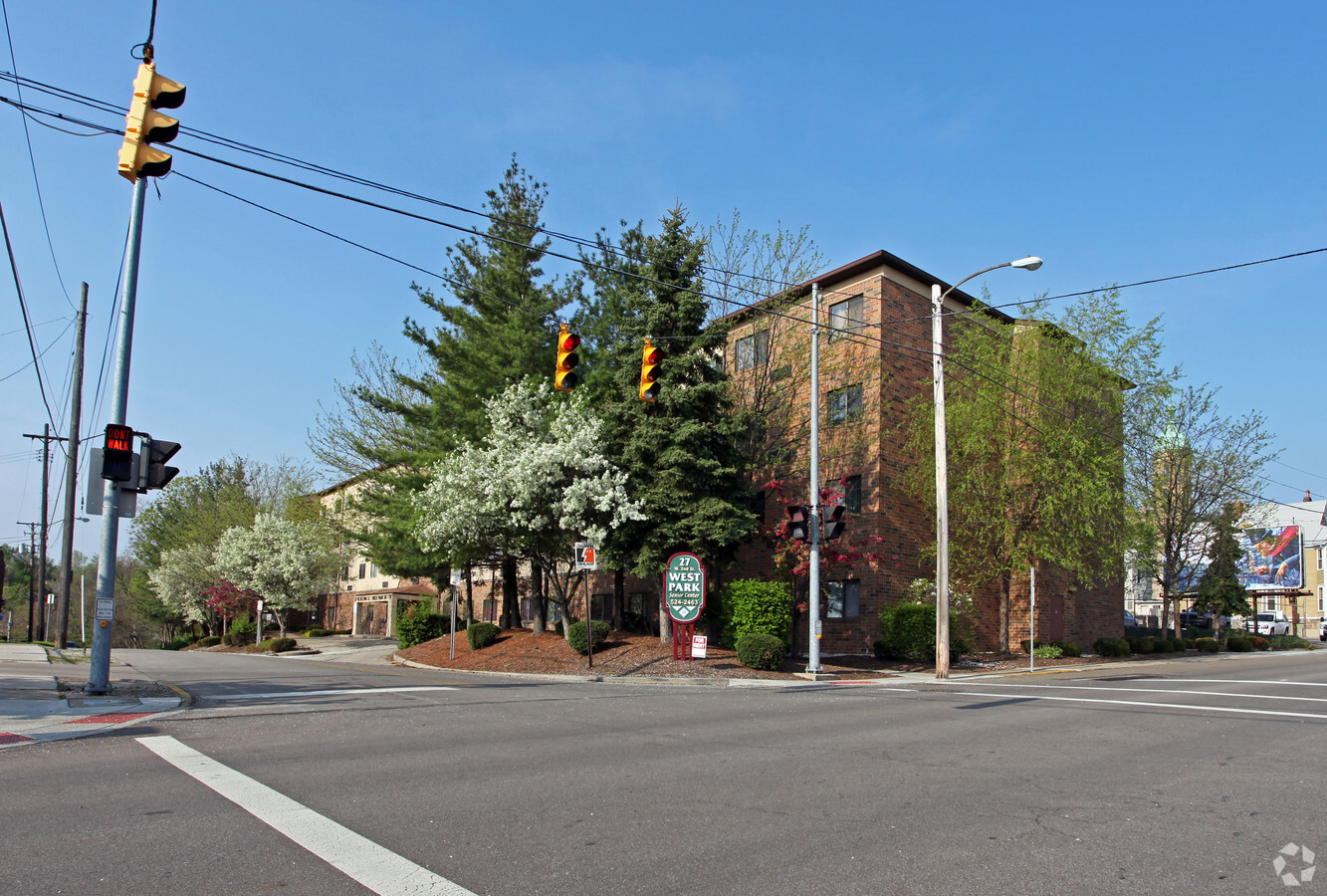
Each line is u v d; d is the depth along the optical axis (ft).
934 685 59.98
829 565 79.30
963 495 90.58
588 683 60.23
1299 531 190.49
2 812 19.35
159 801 20.39
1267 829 18.97
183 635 224.53
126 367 40.91
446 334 89.51
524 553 83.97
